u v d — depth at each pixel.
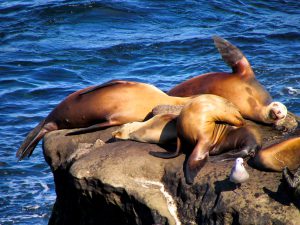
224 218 38.25
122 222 42.44
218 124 42.66
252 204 37.62
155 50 92.94
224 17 107.56
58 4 110.00
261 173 39.47
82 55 92.31
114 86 49.38
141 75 85.31
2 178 65.19
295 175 36.97
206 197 39.44
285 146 39.12
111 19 106.19
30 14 107.81
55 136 49.94
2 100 79.56
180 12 108.88
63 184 47.78
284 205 37.09
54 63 90.31
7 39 99.56
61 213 48.84
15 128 72.94
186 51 92.38
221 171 40.09
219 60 88.62
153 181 41.84
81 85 83.62
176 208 40.50
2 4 113.19
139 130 45.00
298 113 72.62
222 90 48.56
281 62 86.50
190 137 42.16
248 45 93.81
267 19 106.69
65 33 101.62
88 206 43.88
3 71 88.12
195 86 49.88
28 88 82.81
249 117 47.69
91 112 49.31
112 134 46.00
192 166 41.06
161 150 43.59
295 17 108.00
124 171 42.09
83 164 43.19
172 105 46.78
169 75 84.81
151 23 104.88
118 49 93.44
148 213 40.56
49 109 77.31
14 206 61.03
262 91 48.19
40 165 67.38
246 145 41.12
